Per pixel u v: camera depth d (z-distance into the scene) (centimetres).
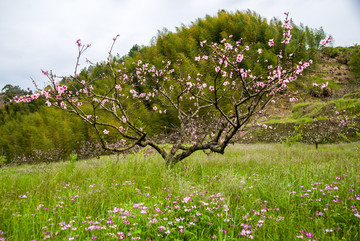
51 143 2517
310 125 1686
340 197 301
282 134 1811
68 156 2511
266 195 338
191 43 3834
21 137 3122
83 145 2234
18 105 5716
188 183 379
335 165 498
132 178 445
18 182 490
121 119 542
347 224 238
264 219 249
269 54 2467
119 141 1221
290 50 2552
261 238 216
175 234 229
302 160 701
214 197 307
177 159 589
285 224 242
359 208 266
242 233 213
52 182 426
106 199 325
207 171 529
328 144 1447
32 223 254
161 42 4394
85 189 383
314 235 215
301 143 1588
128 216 257
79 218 259
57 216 275
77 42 418
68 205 307
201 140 605
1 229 244
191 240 221
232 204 302
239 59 415
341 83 3741
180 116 662
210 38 3944
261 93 450
